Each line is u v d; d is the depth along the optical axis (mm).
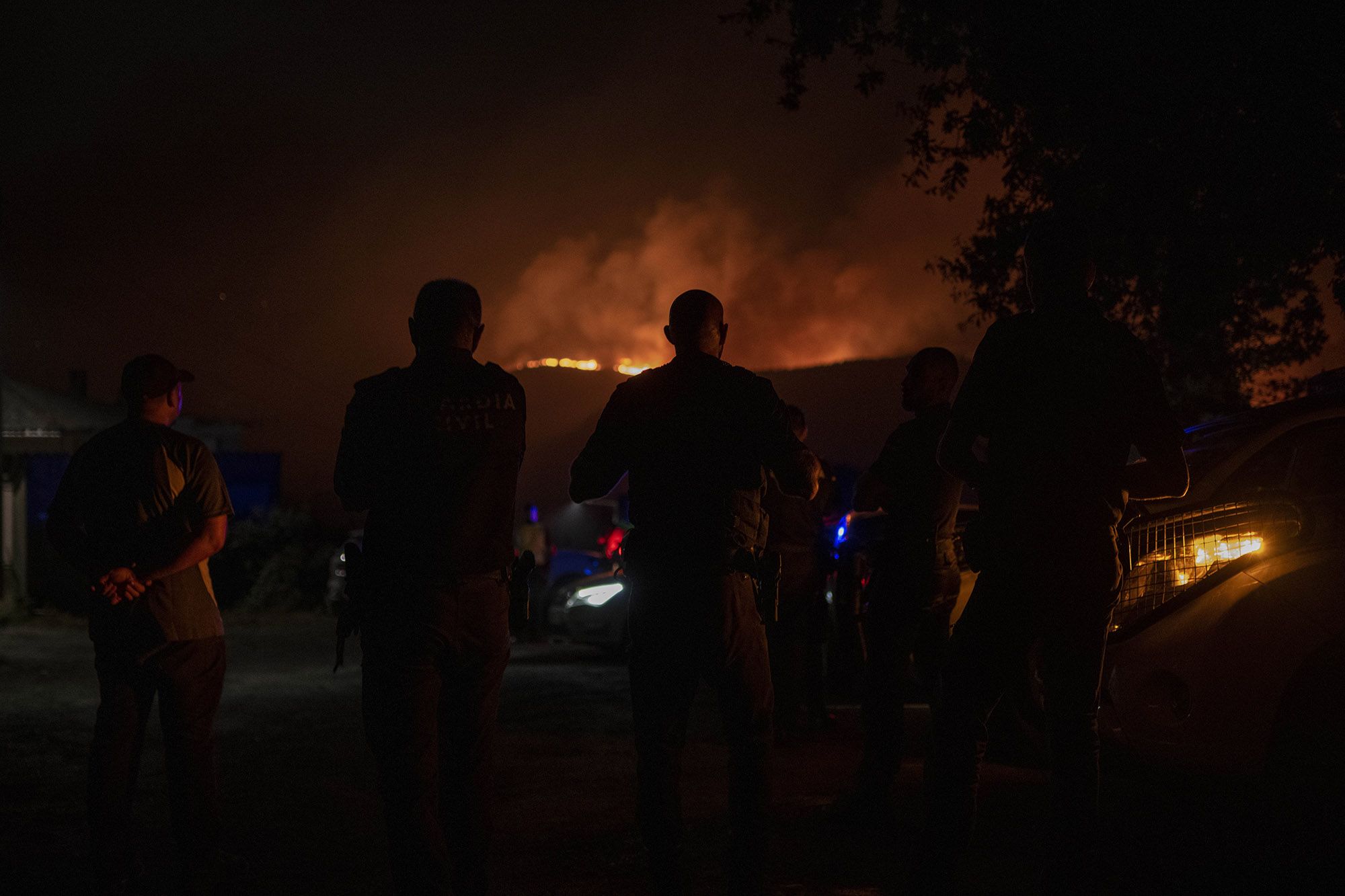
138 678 4301
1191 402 11242
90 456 4355
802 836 5070
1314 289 10312
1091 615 3451
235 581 22594
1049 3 8484
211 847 4324
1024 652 3570
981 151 9453
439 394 3744
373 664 3701
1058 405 3490
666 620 3787
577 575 14031
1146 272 9523
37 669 12656
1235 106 8148
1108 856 4645
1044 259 3633
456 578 3680
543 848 5000
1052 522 3449
